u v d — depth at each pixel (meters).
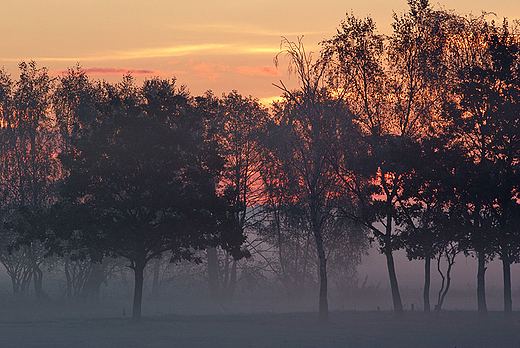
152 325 85.00
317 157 95.25
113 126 97.06
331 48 96.69
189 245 97.25
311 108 94.62
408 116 100.25
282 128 99.62
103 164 92.75
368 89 100.69
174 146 98.50
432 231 95.56
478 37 94.62
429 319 93.56
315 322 89.62
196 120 102.69
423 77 97.38
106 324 87.00
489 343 63.44
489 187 82.50
